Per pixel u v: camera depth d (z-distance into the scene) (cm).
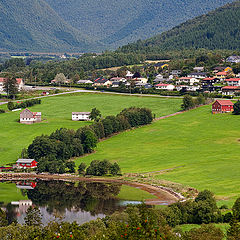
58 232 14738
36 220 16438
